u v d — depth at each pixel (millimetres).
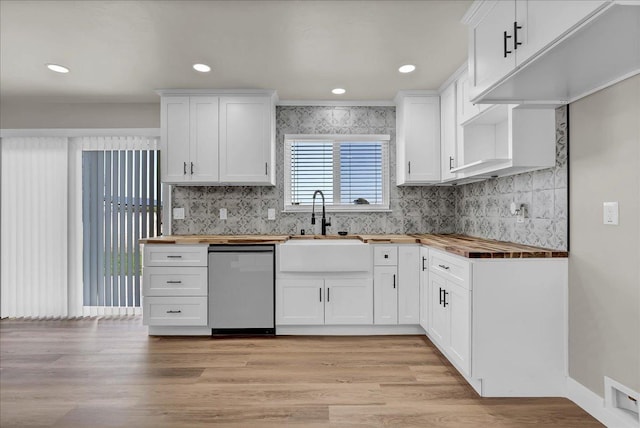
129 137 4051
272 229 4023
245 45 2672
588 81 1845
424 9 2195
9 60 2922
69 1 2111
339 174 4070
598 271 1951
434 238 3346
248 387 2318
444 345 2668
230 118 3627
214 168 3621
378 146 4062
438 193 4043
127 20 2324
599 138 1939
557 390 2197
